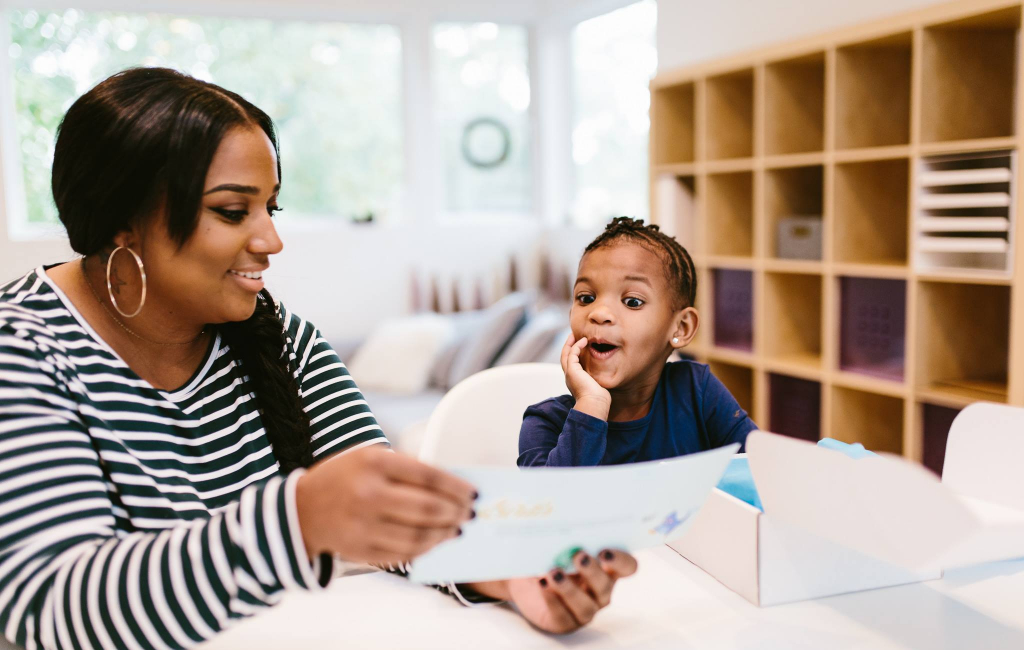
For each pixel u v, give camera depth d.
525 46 4.72
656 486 0.63
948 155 2.02
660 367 1.14
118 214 0.80
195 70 4.15
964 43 2.09
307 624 0.79
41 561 0.67
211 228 0.81
